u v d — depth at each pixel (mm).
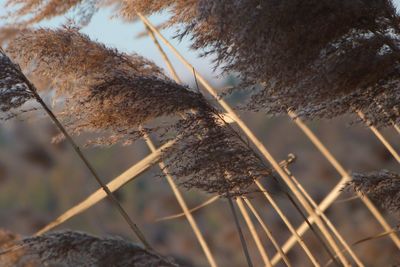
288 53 10828
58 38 12633
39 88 13383
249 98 11719
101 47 12812
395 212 12398
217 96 12023
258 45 10773
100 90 12062
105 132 12781
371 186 12305
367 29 11234
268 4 10570
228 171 12242
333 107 11945
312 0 10688
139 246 11828
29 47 12578
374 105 11805
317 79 11109
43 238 11727
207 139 12188
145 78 12242
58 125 12695
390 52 11117
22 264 12461
